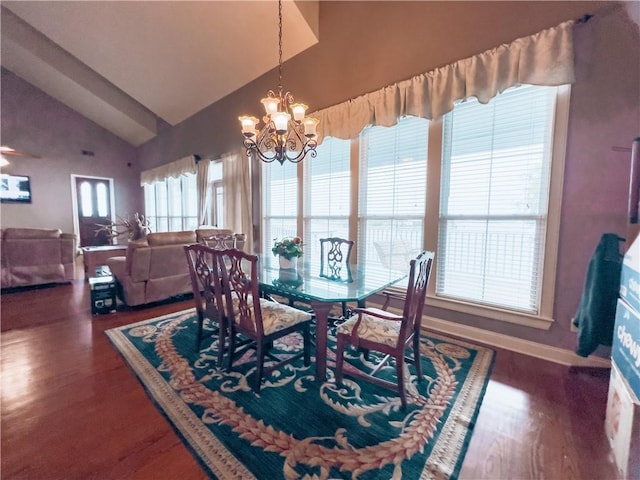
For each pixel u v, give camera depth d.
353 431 1.47
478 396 1.75
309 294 1.76
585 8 1.96
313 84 3.57
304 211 3.82
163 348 2.34
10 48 5.21
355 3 3.10
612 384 1.48
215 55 4.09
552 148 2.11
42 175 6.60
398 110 2.79
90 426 1.50
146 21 3.75
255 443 1.39
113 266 3.46
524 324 2.29
